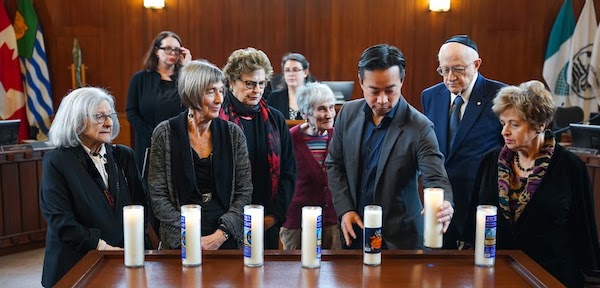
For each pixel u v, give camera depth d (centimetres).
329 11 748
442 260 246
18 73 689
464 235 280
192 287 216
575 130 510
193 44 741
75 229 259
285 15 747
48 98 704
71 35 716
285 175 315
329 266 238
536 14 736
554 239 257
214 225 275
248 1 743
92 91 271
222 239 268
